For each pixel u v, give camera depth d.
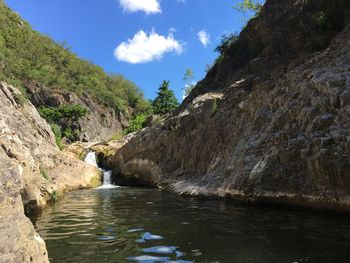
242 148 11.71
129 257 4.90
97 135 60.22
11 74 55.69
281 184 9.06
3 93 15.85
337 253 4.85
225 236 6.04
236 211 8.75
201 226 6.98
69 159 20.88
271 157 9.70
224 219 7.69
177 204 10.59
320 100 9.20
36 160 13.55
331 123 8.62
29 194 9.20
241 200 10.09
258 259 4.69
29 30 83.44
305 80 10.57
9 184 4.31
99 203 11.59
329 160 7.85
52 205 11.09
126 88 91.75
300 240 5.61
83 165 21.88
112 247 5.46
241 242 5.59
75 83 74.94
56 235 6.41
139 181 21.59
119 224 7.43
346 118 8.26
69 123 53.22
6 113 14.07
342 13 17.02
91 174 21.48
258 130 11.95
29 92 57.38
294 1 20.56
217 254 4.96
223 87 22.67
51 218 8.38
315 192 8.16
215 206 9.81
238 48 23.95
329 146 8.13
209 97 20.16
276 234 6.07
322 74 9.89
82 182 19.42
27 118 17.42
